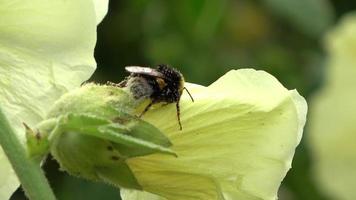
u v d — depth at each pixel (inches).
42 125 11.2
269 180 11.6
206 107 11.6
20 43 11.9
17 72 12.0
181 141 11.6
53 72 11.9
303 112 11.8
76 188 19.7
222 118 11.6
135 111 11.4
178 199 11.8
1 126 11.2
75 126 11.1
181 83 11.6
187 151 11.6
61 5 11.7
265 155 11.6
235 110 11.6
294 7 21.2
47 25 11.8
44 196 11.1
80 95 11.4
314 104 20.3
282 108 11.5
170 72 11.6
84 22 11.7
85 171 11.3
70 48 11.8
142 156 11.2
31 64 12.0
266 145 11.6
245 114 11.6
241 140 11.6
